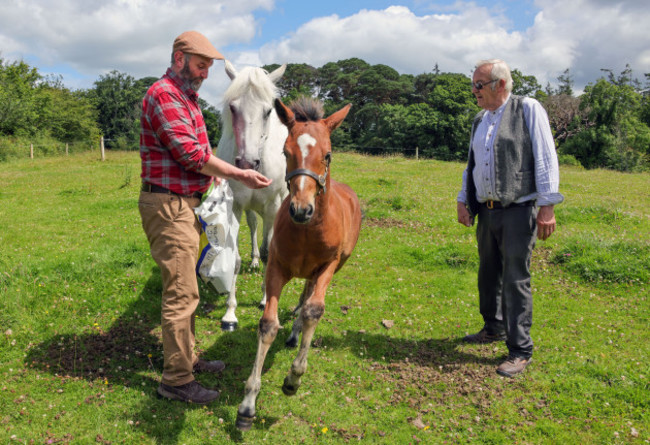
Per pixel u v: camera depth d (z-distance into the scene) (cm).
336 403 308
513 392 324
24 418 275
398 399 315
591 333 416
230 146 422
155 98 267
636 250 607
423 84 6294
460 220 409
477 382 338
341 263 383
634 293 508
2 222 804
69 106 4519
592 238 653
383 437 276
